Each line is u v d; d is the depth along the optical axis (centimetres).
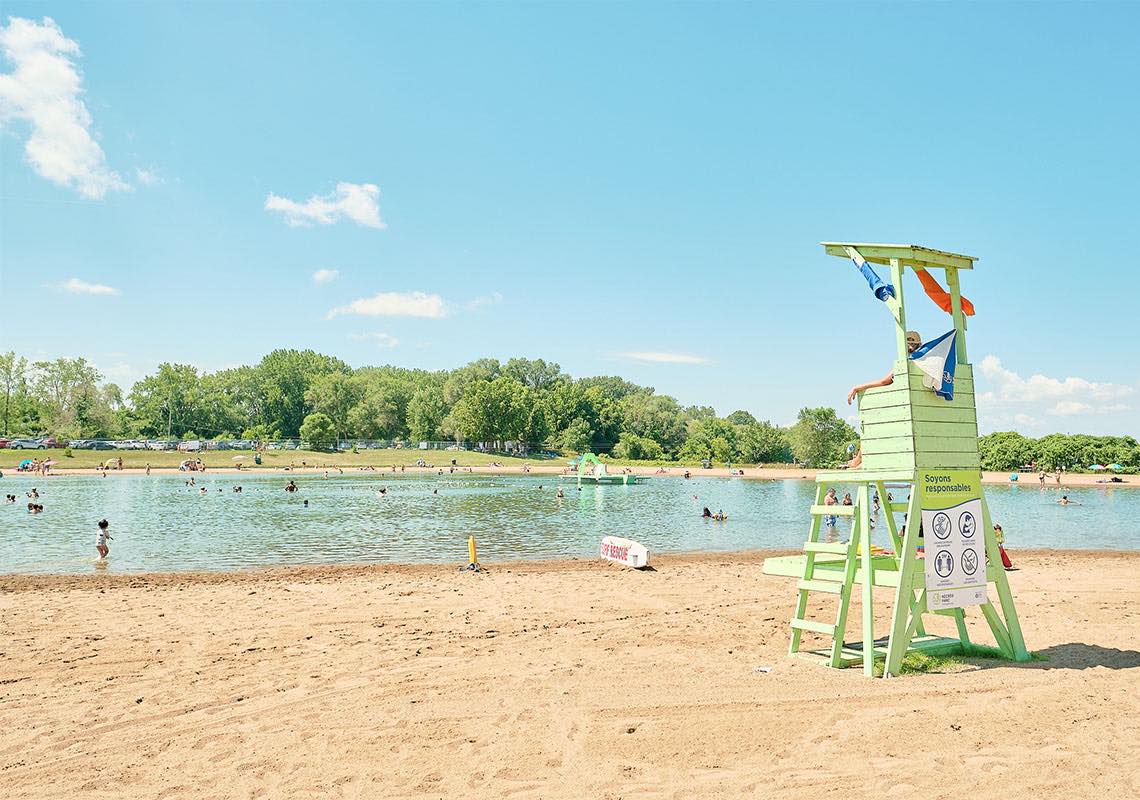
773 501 6166
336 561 2505
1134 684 836
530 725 733
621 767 625
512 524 3928
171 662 1043
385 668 988
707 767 621
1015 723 708
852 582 959
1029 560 2498
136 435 14800
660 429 18125
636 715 757
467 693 852
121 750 694
